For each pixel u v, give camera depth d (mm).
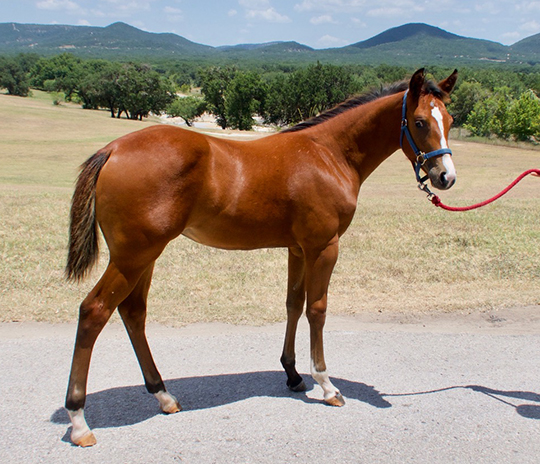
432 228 9320
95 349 4766
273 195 3645
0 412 3613
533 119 48719
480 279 7008
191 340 4984
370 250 8109
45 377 4148
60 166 25984
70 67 130000
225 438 3377
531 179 23109
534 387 4203
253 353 4750
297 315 4039
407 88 4129
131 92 85062
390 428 3543
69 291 6195
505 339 5148
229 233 3691
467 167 28344
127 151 3289
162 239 3346
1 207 9914
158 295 6141
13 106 61906
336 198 3750
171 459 3137
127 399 3887
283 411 3752
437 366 4543
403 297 6340
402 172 28156
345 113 4008
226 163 3547
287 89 70062
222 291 6383
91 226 3357
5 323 5273
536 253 7898
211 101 87312
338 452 3248
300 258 4000
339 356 4711
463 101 60906
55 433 3389
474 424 3621
